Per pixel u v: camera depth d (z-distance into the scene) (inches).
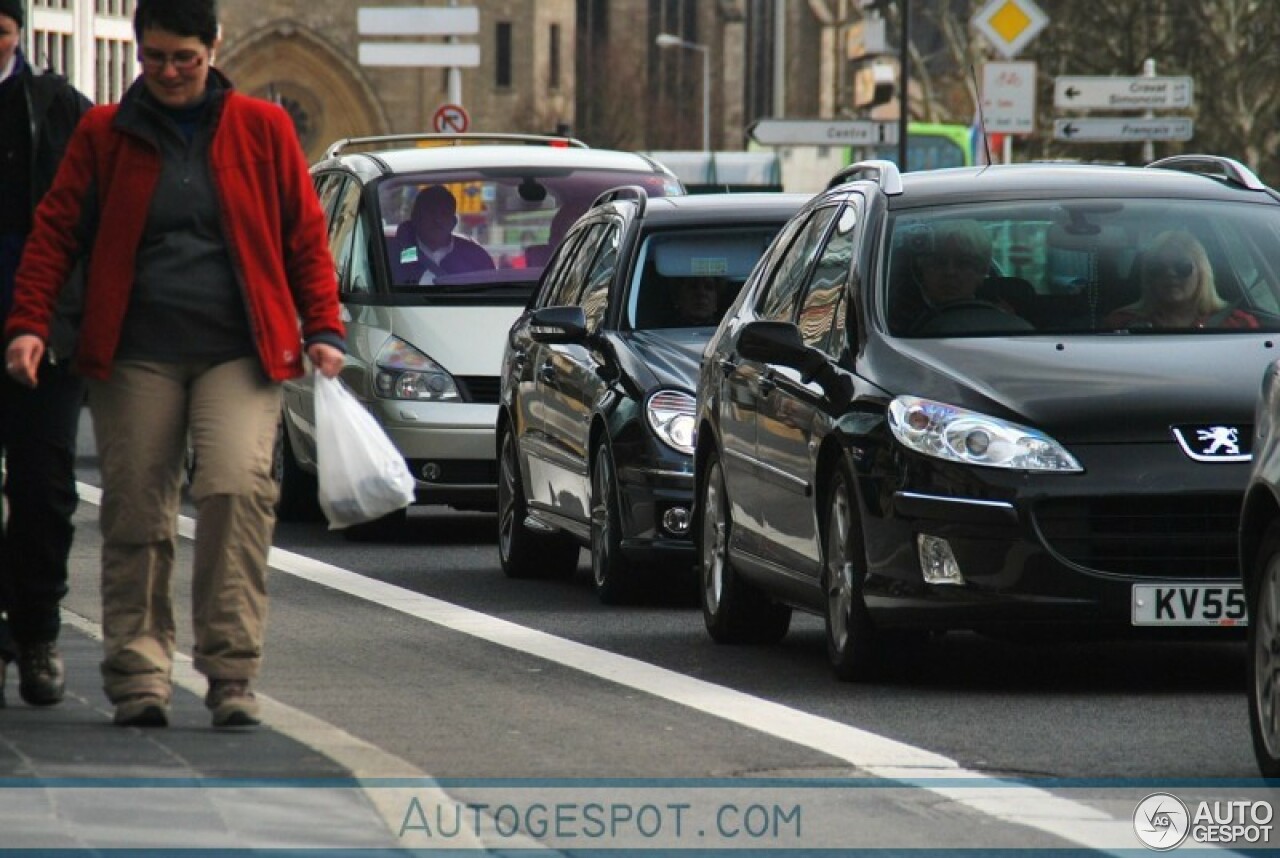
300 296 934.4
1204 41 7386.8
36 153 957.2
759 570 1291.8
